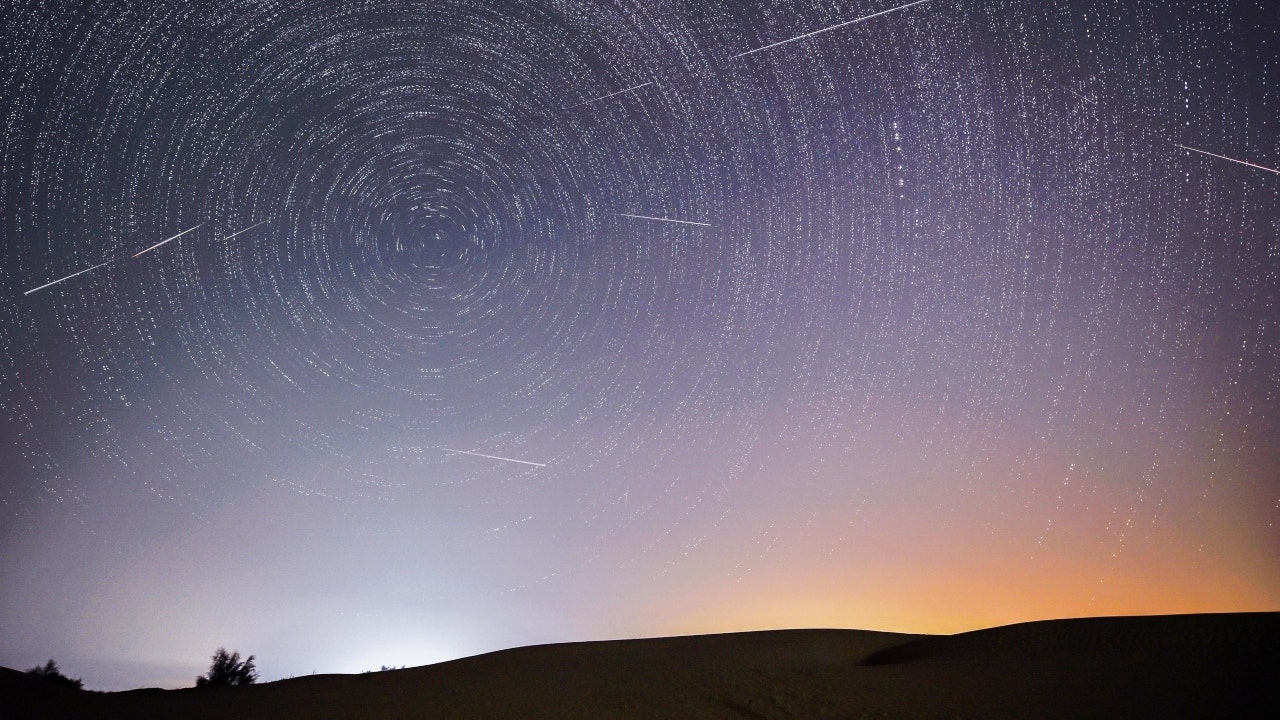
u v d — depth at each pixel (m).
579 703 7.94
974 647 10.34
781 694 8.17
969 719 7.34
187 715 7.67
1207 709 7.30
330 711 7.79
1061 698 7.84
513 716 7.52
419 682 9.12
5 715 7.29
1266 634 9.31
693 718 7.48
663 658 10.27
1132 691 7.92
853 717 7.49
